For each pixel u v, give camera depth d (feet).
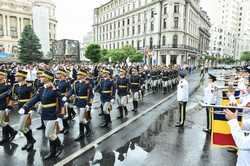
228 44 435.12
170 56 189.88
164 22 193.67
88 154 21.12
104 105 29.50
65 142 23.81
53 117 20.34
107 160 19.99
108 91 29.45
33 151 21.59
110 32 266.57
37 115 34.17
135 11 221.05
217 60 303.68
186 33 199.00
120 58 164.66
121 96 33.45
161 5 193.67
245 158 10.41
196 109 40.65
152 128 29.01
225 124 16.90
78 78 26.27
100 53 183.73
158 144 23.77
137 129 28.50
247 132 10.73
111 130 27.84
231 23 450.30
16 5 233.55
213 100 27.48
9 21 230.68
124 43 240.73
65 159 19.99
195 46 244.22
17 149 21.97
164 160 20.20
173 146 23.31
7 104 23.44
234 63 376.89
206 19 317.01
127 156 20.85
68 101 27.04
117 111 37.68
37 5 228.84
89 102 25.90
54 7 279.90
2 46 225.76
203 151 22.26
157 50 194.70
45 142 23.80
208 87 27.73
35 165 18.92
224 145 16.98
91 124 30.19
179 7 187.32
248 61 349.00
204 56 247.09
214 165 19.48
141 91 47.42
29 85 25.12
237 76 38.55
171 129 28.78
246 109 14.83
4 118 23.22
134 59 163.53
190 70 168.96
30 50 165.78
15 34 235.61
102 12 284.41
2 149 21.93
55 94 20.53
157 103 45.24
